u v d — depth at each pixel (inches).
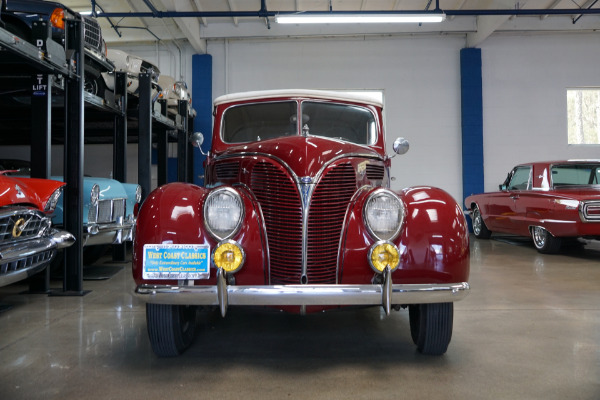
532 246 293.3
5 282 104.0
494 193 299.6
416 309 102.2
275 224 91.0
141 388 82.0
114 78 233.3
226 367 92.0
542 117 406.0
